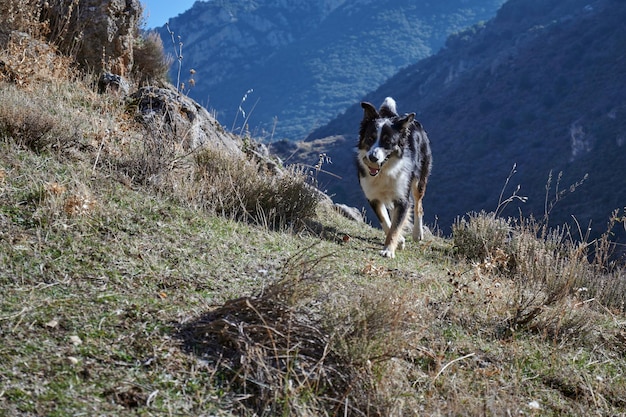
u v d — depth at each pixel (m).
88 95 8.62
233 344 3.68
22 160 5.74
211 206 6.43
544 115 84.12
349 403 3.51
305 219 7.46
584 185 54.16
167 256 4.80
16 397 2.95
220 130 9.55
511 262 7.29
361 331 3.88
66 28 9.88
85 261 4.39
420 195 8.80
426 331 4.59
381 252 6.92
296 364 3.62
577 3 121.00
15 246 4.34
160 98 8.61
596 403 4.21
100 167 6.27
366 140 7.78
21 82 8.01
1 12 9.13
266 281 4.70
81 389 3.12
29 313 3.61
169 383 3.33
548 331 5.20
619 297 6.81
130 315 3.81
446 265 7.01
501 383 4.22
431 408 3.68
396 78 143.75
